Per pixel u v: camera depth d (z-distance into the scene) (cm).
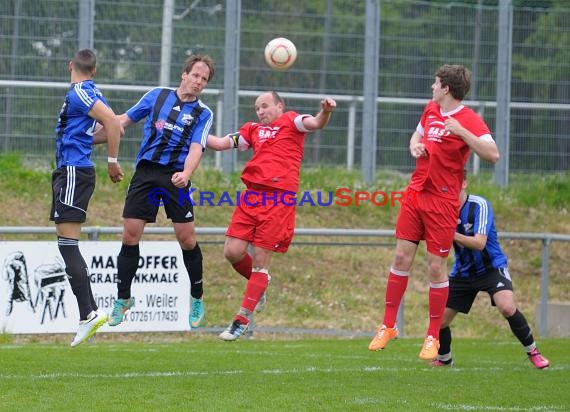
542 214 5841
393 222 5559
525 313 5025
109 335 4291
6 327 3800
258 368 3191
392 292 3039
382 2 5719
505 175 5925
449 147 2909
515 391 2759
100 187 5375
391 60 5722
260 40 5547
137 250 3009
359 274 5159
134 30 5353
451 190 2955
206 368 3162
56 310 3859
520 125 5931
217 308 4675
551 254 5594
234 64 5481
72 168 2758
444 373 3122
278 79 5575
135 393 2575
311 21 5609
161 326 3997
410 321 4797
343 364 3347
